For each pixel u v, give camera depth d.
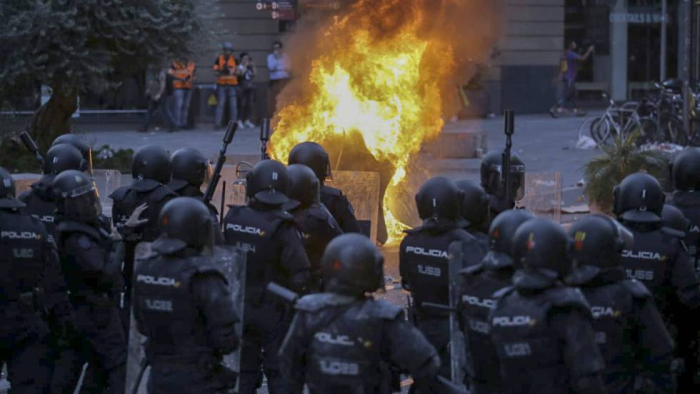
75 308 8.90
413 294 8.30
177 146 29.19
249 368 8.80
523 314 6.34
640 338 7.03
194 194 10.17
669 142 26.77
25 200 9.89
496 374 6.98
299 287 8.64
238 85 34.41
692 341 8.43
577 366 6.18
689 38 25.55
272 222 8.64
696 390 8.63
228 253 7.55
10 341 8.62
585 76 43.31
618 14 42.88
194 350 7.20
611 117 28.47
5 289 8.54
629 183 8.14
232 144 29.72
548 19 39.47
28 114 27.78
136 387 7.71
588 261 6.88
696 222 9.02
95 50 23.33
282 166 8.88
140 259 7.32
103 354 8.99
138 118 36.06
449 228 8.11
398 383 7.76
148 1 23.92
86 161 10.45
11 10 22.72
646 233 8.02
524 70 39.47
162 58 24.53
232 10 35.78
